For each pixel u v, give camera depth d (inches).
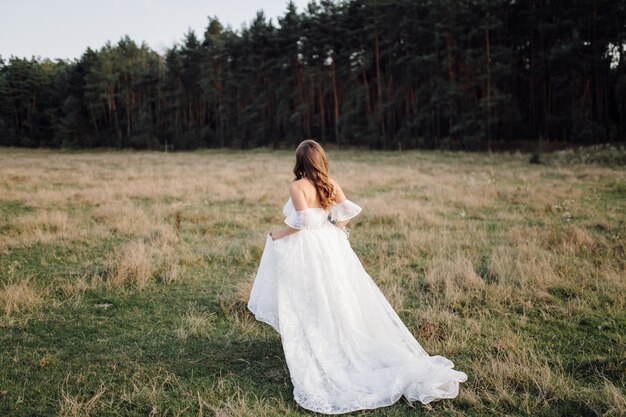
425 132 1638.8
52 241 291.4
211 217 376.5
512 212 396.2
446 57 1457.9
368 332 139.3
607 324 167.2
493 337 159.5
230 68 2146.9
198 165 991.0
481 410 117.0
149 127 2244.1
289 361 126.6
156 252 265.4
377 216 368.8
